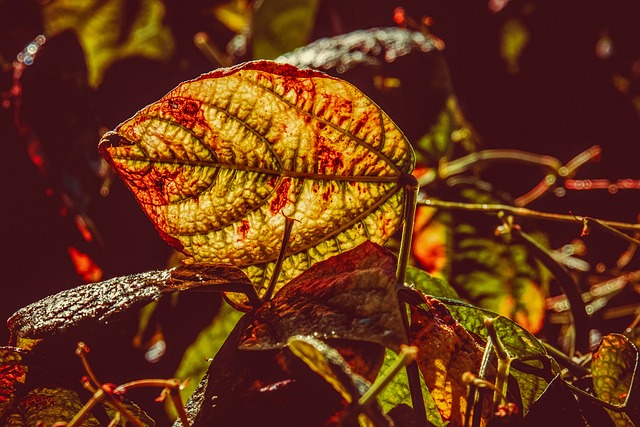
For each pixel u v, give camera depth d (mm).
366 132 372
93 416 378
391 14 626
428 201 474
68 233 465
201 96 365
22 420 378
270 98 367
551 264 456
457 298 420
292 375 355
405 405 364
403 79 508
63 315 355
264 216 374
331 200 375
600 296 568
